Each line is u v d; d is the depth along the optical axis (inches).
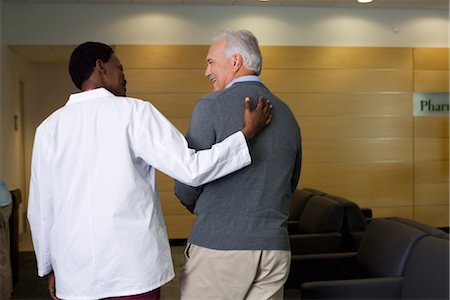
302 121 347.3
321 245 192.5
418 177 360.5
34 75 414.6
